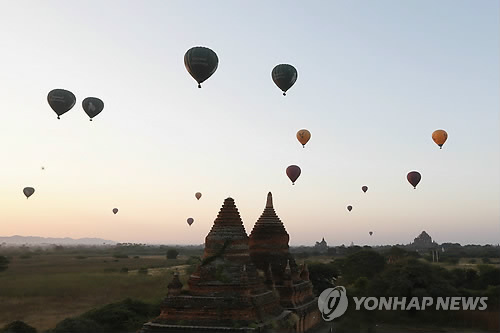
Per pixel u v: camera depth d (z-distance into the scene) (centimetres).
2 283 8394
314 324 4200
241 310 2886
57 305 6266
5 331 4253
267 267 3850
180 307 2945
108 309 4703
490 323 5062
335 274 7075
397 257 9669
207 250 3222
